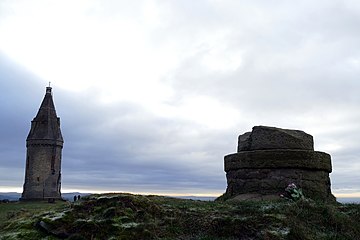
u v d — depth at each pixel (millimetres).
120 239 7180
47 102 61188
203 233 7598
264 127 12352
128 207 8188
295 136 12062
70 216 7922
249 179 11906
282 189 11281
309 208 8625
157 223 7867
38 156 57656
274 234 7223
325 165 11836
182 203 9305
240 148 13094
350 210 8977
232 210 8484
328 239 7398
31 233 7551
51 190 57406
